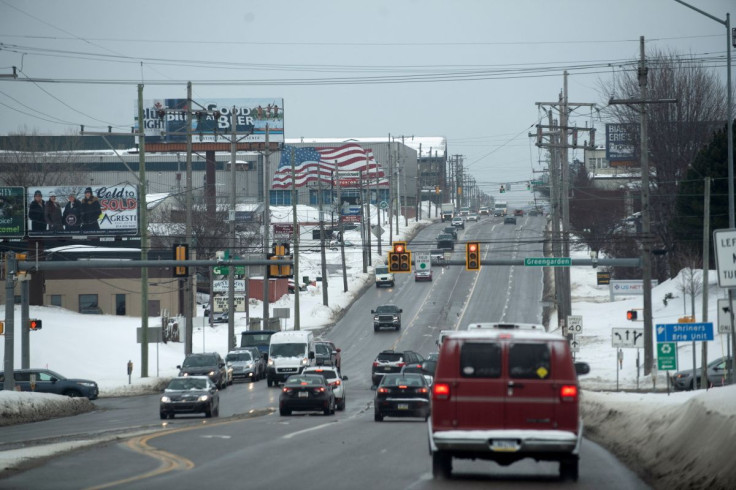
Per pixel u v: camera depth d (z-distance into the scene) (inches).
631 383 4047.7
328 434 1988.2
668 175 6692.9
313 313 7731.3
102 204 6845.5
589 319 6333.7
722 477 1082.7
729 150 3149.6
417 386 2581.2
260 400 3683.6
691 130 6643.7
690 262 5713.6
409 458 1499.8
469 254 3905.0
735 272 1256.2
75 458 1488.7
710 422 1285.7
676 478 1229.1
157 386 4414.4
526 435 1136.2
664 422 1611.7
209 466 1379.2
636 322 5753.0
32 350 4808.1
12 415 2822.3
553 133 5639.8
